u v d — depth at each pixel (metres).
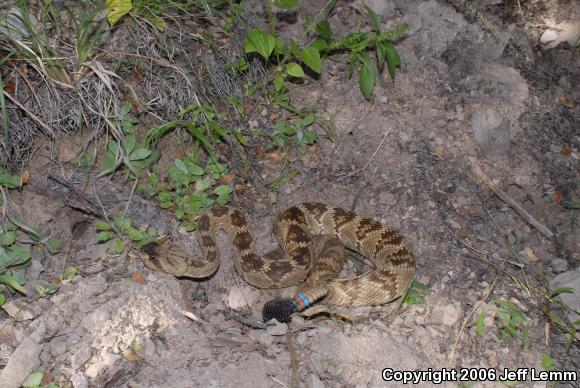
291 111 1.30
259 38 1.21
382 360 1.10
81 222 1.18
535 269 1.24
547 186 1.32
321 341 1.11
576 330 1.18
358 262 1.25
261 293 1.19
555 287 1.22
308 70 1.33
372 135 1.30
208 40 1.27
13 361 1.05
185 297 1.16
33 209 1.16
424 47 1.38
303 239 1.22
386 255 1.20
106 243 1.16
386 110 1.32
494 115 1.33
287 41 1.34
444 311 1.16
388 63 1.28
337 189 1.27
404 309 1.17
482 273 1.21
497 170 1.31
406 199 1.26
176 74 1.23
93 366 1.07
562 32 1.45
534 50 1.44
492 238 1.25
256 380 1.07
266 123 1.29
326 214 1.25
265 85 1.30
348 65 1.34
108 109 1.17
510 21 1.46
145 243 1.15
